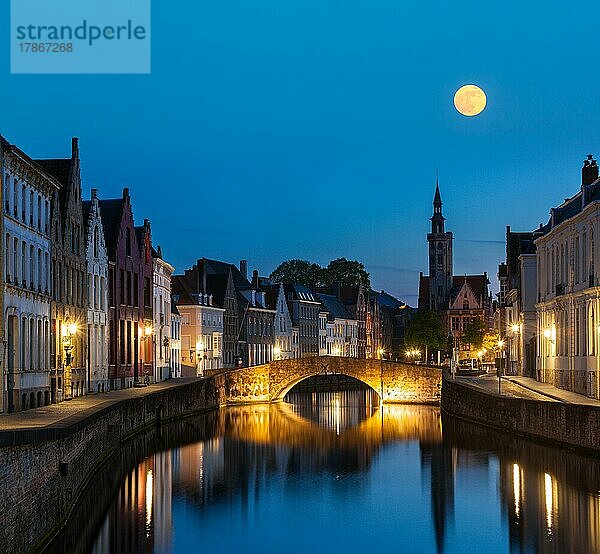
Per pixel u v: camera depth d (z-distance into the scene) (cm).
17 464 2491
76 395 6188
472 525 3597
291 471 4941
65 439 3173
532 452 5122
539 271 7962
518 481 4316
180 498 4044
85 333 6494
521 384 7469
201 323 11150
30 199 5138
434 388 9406
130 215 8006
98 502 3744
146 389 7344
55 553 2958
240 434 6638
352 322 17500
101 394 6512
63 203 6047
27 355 4925
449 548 3278
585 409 4578
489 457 5147
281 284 14300
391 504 4044
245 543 3366
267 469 4997
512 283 9675
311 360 9594
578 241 6606
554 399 5975
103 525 3453
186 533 3441
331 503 4078
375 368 9506
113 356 7388
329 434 6675
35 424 3653
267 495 4241
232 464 5128
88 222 6706
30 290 5016
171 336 10075
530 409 5394
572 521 3519
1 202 4447
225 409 8900
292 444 6075
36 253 5216
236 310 12450
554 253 7406
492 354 13750
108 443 4566
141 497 3975
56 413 4403
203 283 11500
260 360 13288
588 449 4566
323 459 5388
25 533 2569
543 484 4178
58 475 3039
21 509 2527
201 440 6150
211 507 3909
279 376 9600
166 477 4531
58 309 5797
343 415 8306
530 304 8700
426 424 7262
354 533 3534
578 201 6888
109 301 7312
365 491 4353
